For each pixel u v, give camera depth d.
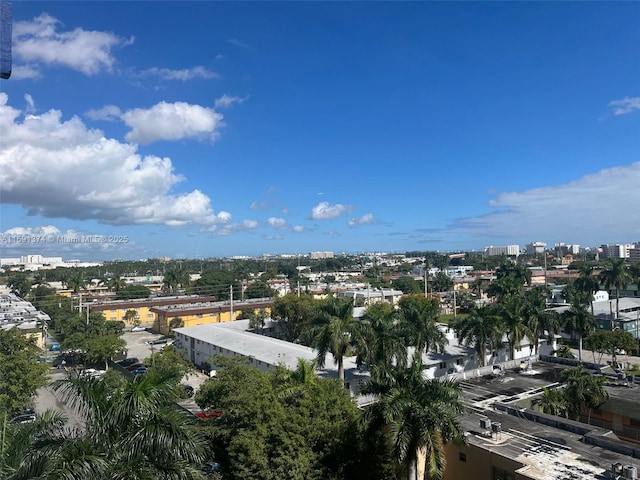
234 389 29.81
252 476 22.86
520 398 34.34
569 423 27.05
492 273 181.38
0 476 13.86
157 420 15.37
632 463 22.39
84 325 75.50
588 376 35.34
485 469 24.03
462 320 53.25
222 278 138.75
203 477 16.17
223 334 67.75
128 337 92.44
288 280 178.88
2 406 21.33
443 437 19.72
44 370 40.59
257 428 23.89
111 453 14.59
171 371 17.36
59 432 16.28
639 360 66.38
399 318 49.97
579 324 62.72
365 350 41.78
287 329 79.00
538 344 59.09
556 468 21.97
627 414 34.78
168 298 116.69
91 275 191.50
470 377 40.59
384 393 21.77
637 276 119.12
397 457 19.28
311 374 28.56
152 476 14.16
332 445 23.55
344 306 43.88
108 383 16.39
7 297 121.94
